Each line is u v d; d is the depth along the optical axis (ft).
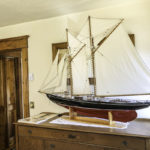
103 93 5.23
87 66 5.55
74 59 5.67
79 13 6.43
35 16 6.66
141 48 5.64
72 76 5.70
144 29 5.62
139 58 4.92
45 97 6.97
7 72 8.77
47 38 6.98
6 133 8.52
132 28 5.76
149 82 4.82
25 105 7.30
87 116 5.53
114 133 4.17
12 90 9.03
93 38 5.41
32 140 5.27
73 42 5.69
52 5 5.71
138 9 5.70
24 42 7.32
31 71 7.24
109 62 5.19
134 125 4.79
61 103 5.62
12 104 9.00
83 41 5.55
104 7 6.06
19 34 7.49
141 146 3.95
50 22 6.93
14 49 7.59
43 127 5.04
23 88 7.37
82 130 4.50
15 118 9.09
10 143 8.75
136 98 5.65
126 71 5.03
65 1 5.46
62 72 5.80
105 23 5.28
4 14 6.34
